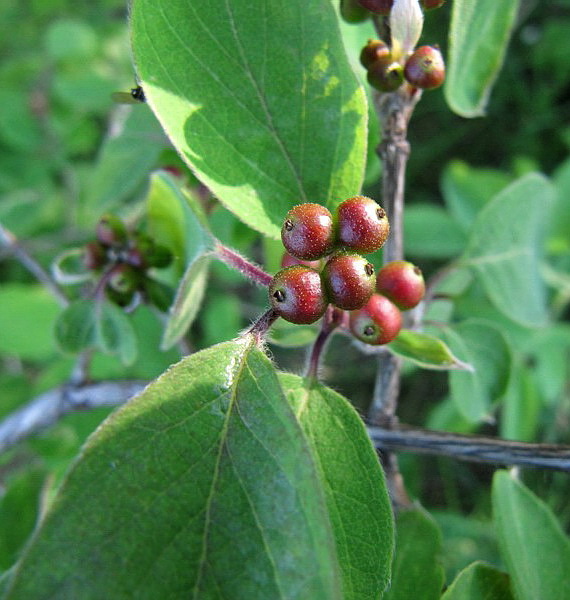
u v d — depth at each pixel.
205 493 0.06
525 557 0.09
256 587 0.05
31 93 0.23
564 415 0.23
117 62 0.24
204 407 0.06
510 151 0.29
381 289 0.08
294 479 0.06
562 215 0.19
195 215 0.08
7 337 0.17
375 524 0.07
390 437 0.09
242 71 0.07
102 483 0.06
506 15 0.09
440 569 0.09
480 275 0.12
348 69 0.08
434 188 0.29
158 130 0.13
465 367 0.08
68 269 0.11
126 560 0.06
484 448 0.09
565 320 0.25
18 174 0.23
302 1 0.07
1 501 0.13
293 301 0.06
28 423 0.13
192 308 0.09
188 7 0.07
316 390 0.07
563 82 0.29
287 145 0.08
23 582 0.05
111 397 0.12
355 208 0.07
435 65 0.08
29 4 0.28
